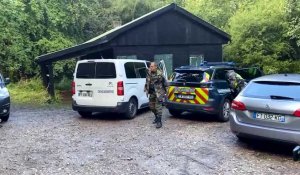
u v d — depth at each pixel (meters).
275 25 20.09
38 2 18.80
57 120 10.51
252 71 12.93
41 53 18.95
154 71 9.23
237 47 20.72
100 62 10.38
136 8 25.22
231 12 25.31
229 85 10.30
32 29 18.89
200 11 25.23
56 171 5.84
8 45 17.94
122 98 10.19
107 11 24.55
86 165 6.15
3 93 10.23
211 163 6.21
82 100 10.53
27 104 14.36
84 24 22.36
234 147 7.22
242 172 5.75
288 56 20.83
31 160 6.45
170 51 16.88
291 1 16.23
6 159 6.52
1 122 10.23
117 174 5.68
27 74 19.89
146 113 11.62
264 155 6.68
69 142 7.74
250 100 6.86
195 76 9.91
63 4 20.66
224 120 9.98
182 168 5.95
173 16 16.81
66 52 14.02
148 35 15.97
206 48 18.16
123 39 15.03
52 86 15.23
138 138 8.03
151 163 6.22
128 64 10.73
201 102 9.65
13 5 16.41
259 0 22.20
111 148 7.21
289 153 6.80
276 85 6.82
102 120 10.43
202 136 8.18
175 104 10.06
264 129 6.53
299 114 6.16
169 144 7.48
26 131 8.91
